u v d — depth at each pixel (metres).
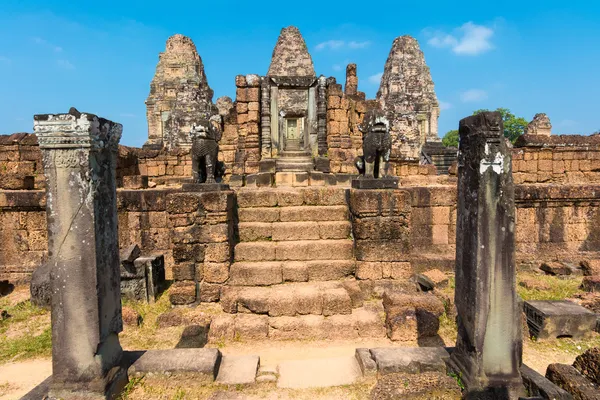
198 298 6.71
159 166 12.69
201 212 6.70
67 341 3.49
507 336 3.52
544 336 5.61
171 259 8.77
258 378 4.27
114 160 3.89
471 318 3.58
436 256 8.70
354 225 7.06
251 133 11.52
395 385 3.69
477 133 3.48
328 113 11.74
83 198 3.40
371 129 7.36
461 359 3.84
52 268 3.45
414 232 8.83
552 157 10.57
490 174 3.42
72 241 3.43
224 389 4.09
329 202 8.23
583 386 3.75
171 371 4.11
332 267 6.86
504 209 3.44
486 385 3.51
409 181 11.80
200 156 7.38
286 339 5.46
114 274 3.83
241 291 6.30
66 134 3.31
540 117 22.33
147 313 6.43
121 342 5.38
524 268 9.07
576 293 7.22
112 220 3.82
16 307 6.89
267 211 7.79
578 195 9.02
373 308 6.13
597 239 9.26
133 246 6.98
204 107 20.44
